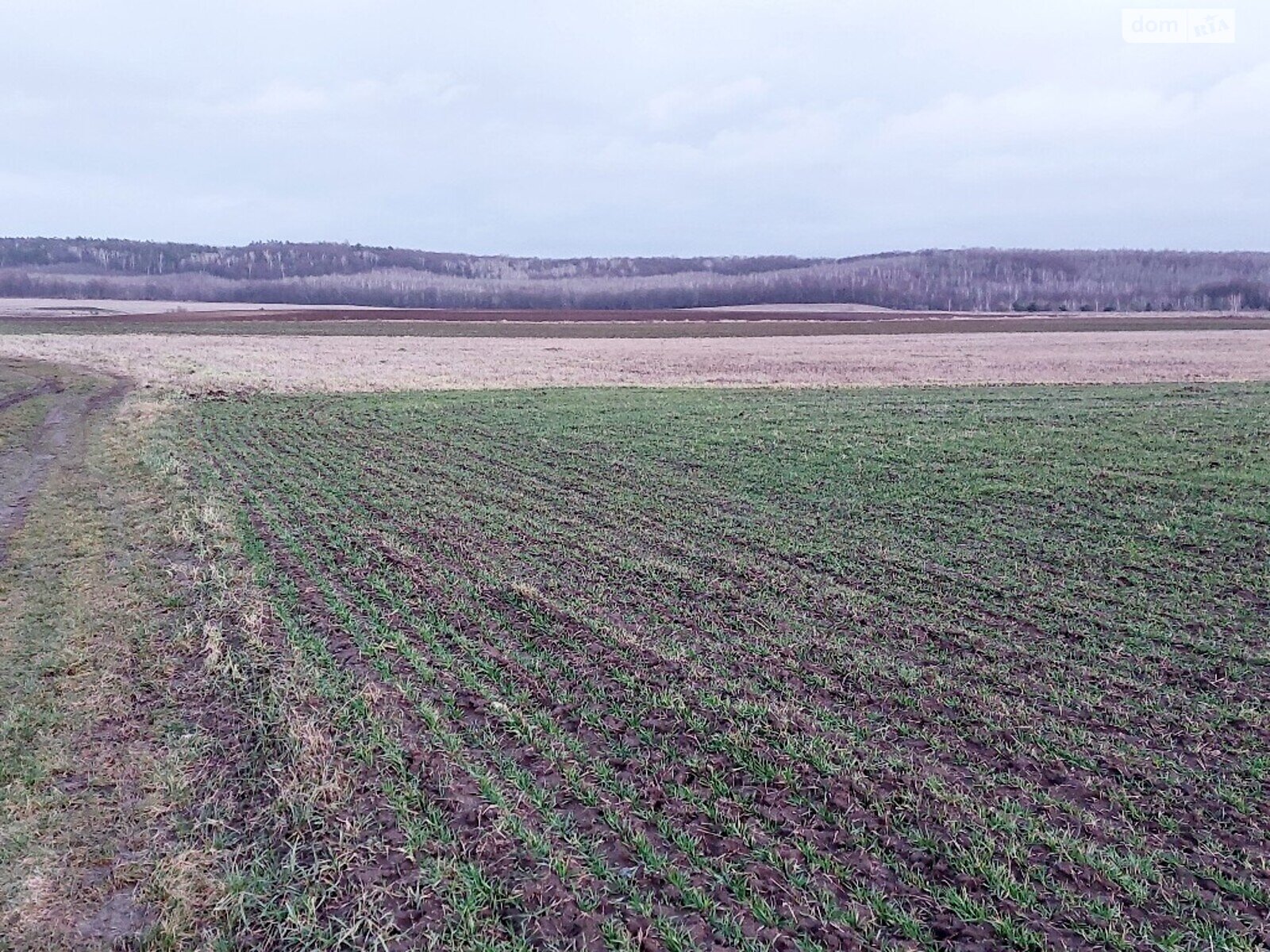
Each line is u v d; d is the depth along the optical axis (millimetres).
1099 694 8734
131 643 10078
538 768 7480
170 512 15906
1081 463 19656
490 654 9859
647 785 7203
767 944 5410
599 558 13578
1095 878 5973
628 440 23906
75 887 6074
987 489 17578
